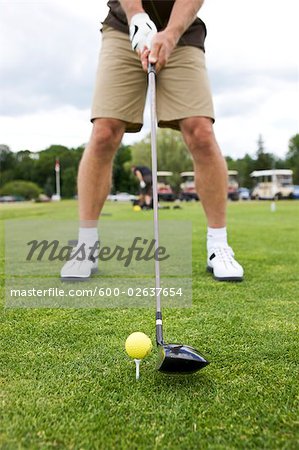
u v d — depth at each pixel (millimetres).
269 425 1089
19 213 12812
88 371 1406
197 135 2846
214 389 1280
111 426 1080
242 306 2193
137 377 1348
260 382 1327
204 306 2193
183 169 45594
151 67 2281
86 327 1857
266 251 4113
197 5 2543
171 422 1101
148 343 1360
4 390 1269
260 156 59875
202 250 4184
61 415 1129
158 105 2926
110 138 2850
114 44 2822
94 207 2904
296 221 8297
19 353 1556
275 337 1730
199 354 1305
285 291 2512
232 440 1027
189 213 12055
